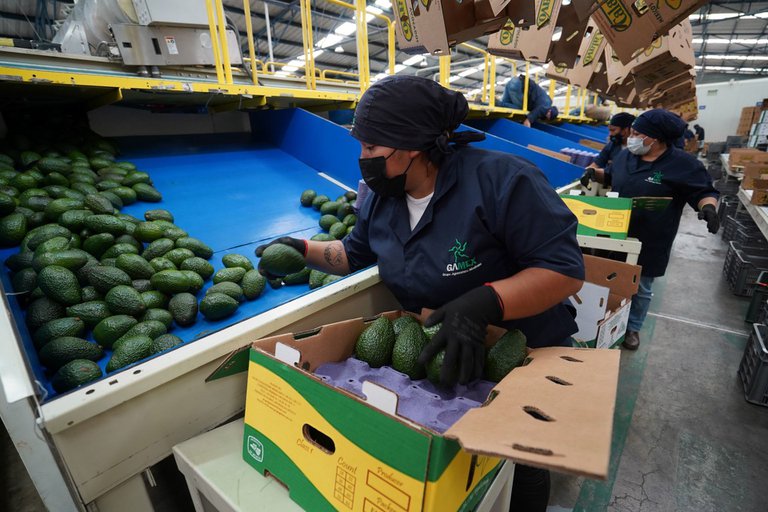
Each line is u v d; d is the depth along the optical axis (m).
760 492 1.89
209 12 2.48
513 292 0.92
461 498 0.70
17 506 1.86
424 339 1.03
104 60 2.39
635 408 2.48
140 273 1.36
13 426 0.70
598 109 8.93
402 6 1.27
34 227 1.53
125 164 2.24
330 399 0.71
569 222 1.01
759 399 2.48
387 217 1.25
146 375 0.80
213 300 1.31
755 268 4.08
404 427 0.61
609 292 2.08
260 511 0.77
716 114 14.23
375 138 1.01
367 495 0.67
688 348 3.18
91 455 0.77
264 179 2.69
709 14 13.28
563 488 1.93
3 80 1.70
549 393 0.65
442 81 3.86
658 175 2.77
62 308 1.17
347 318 1.35
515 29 1.42
